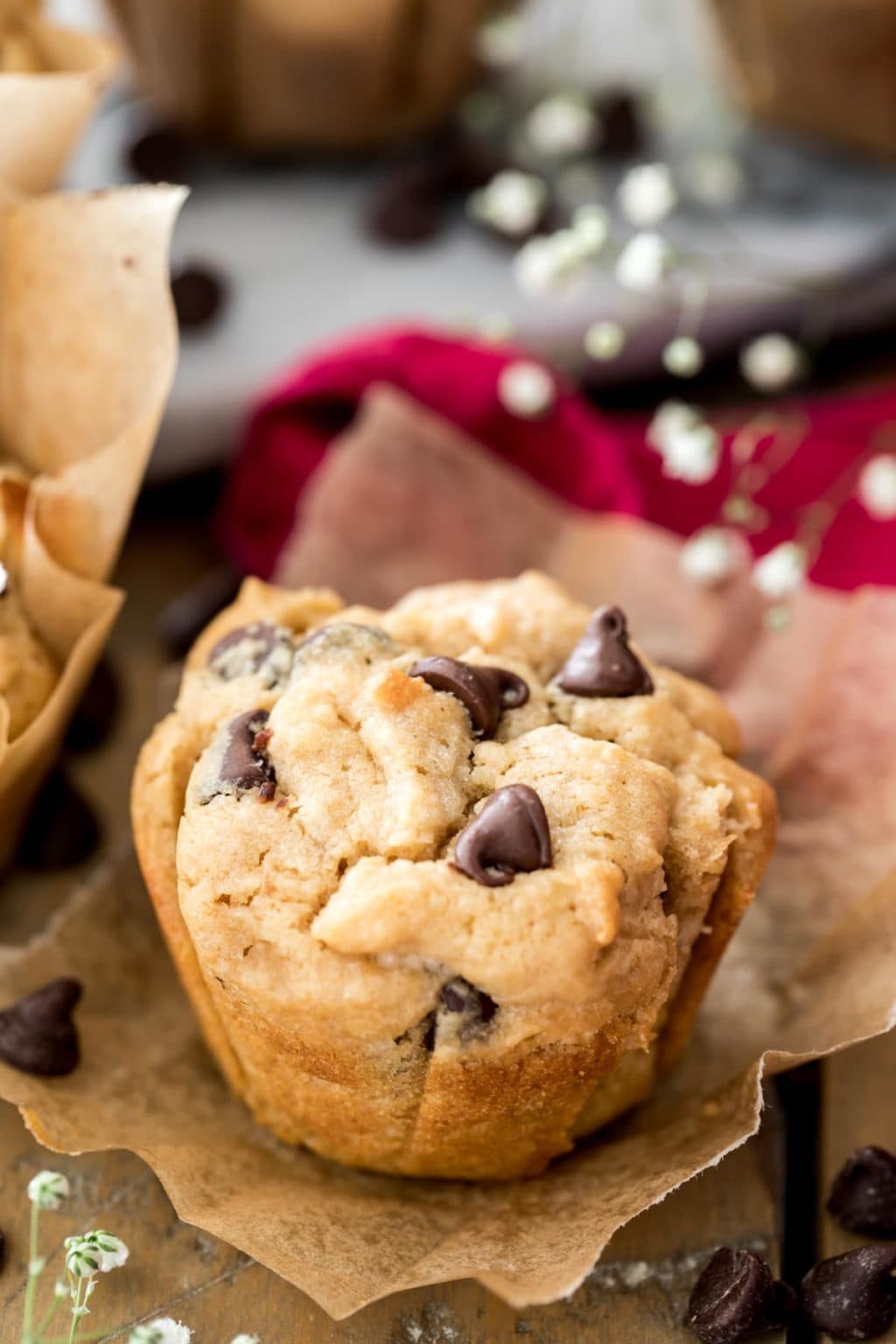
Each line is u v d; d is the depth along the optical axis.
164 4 0.52
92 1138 0.42
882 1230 0.42
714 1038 0.44
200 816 0.41
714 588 0.48
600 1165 0.42
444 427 0.49
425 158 0.57
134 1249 0.41
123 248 0.44
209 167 0.56
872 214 0.55
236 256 0.54
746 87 0.55
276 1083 0.42
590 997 0.40
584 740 0.41
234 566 0.50
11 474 0.45
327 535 0.49
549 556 0.49
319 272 0.54
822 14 0.52
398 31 0.53
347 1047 0.40
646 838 0.41
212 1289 0.41
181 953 0.42
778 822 0.44
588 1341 0.41
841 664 0.46
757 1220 0.42
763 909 0.45
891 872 0.43
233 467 0.51
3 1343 0.40
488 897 0.40
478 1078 0.40
